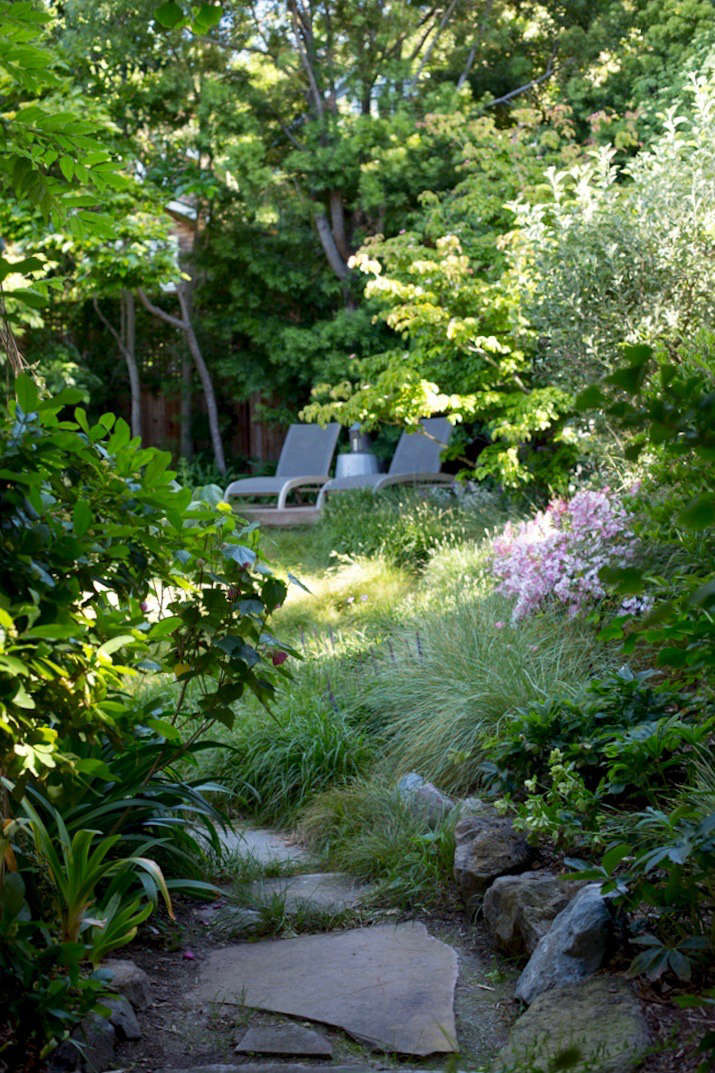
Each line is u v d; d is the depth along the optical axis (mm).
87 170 2975
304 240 15164
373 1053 2613
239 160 13703
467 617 5953
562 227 7359
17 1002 2289
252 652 3252
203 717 3611
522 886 3203
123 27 13484
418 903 3580
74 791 2873
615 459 6594
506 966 3088
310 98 15102
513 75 15375
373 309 14602
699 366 3096
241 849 4230
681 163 7324
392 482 11539
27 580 2422
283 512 11812
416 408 9305
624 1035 2342
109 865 2791
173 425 18031
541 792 3846
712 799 3121
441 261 9312
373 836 4020
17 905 2383
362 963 3121
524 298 7945
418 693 5273
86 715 2584
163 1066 2518
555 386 8438
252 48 14758
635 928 2775
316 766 4836
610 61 14727
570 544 5656
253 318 16016
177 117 15023
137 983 2838
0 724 2232
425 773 4559
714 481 2871
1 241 9680
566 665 4965
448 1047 2594
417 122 12688
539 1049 2348
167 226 12297
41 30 2684
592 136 10875
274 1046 2602
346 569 8852
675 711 3789
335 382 14766
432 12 15070
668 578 4789
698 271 6859
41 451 2572
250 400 17734
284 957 3201
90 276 12562
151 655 3418
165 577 3088
